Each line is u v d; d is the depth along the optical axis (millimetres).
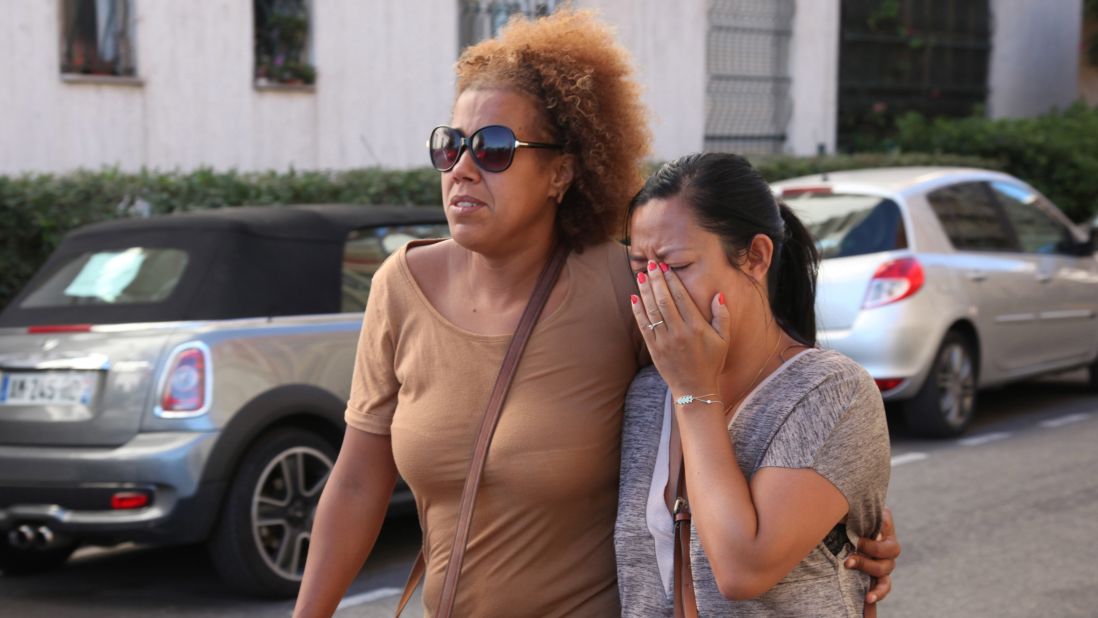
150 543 4719
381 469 2250
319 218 5426
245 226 5148
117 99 10305
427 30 12219
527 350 2074
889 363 7324
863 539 1925
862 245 7484
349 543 2236
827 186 7895
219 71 10891
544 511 2047
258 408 4844
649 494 1947
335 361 5148
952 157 15406
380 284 2232
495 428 2049
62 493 4719
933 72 18484
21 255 8094
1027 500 6320
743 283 1887
